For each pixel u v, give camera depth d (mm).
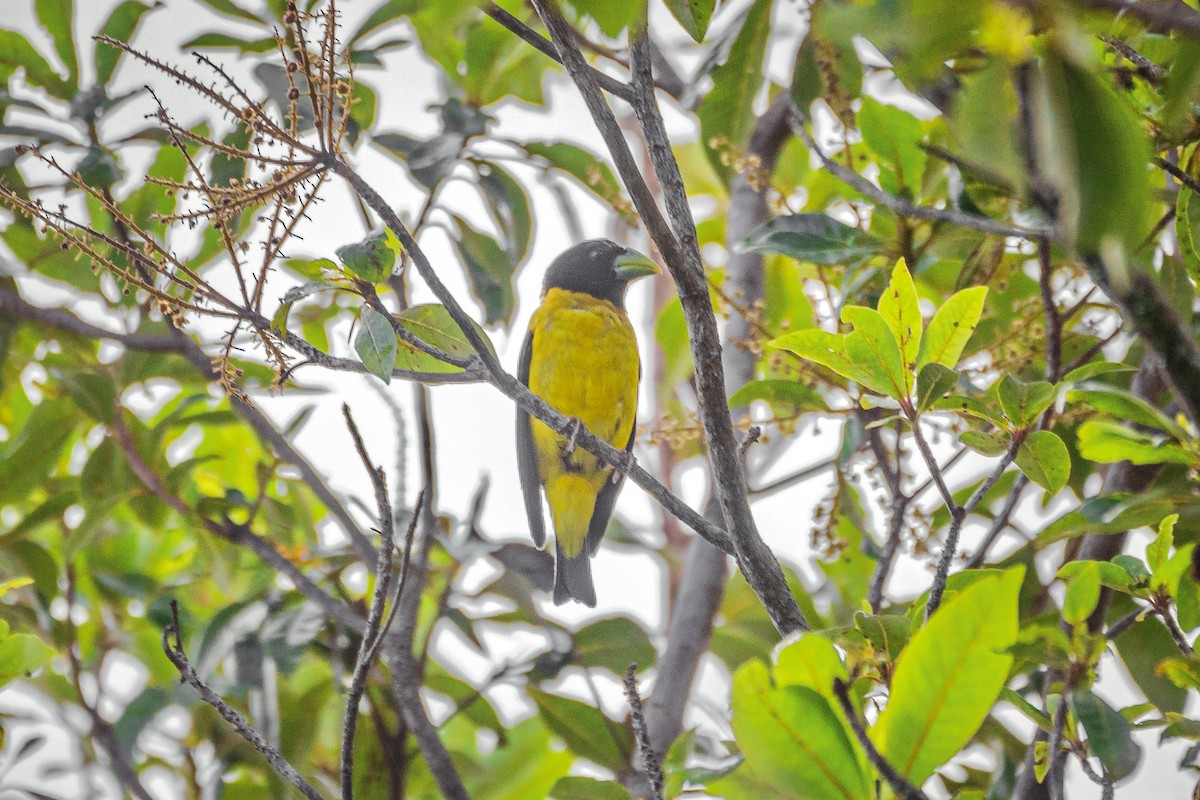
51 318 9453
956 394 5859
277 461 9445
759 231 7746
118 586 10359
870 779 4320
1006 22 2984
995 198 7160
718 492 5762
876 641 5676
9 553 9914
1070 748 5441
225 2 9289
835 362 5707
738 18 8727
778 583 5793
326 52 5504
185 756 9984
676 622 9289
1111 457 5723
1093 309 8211
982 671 4191
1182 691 7172
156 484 9602
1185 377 4172
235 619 9219
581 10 3322
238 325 5918
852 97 8141
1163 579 5824
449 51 10164
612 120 5109
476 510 9477
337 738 10211
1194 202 5980
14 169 9172
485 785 10398
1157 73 5391
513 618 9812
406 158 9414
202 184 5539
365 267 5789
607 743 9266
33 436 9898
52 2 9430
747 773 4441
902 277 5660
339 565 9727
